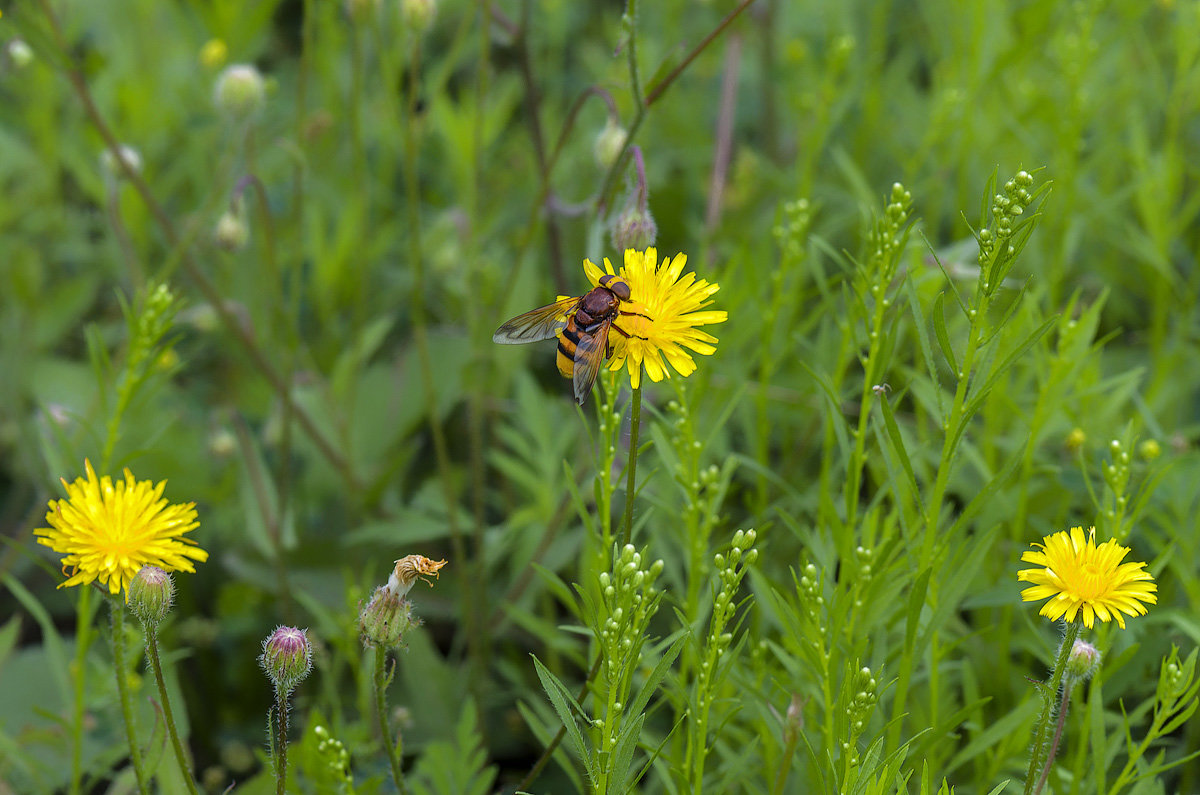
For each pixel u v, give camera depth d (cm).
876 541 69
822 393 68
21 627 83
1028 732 66
